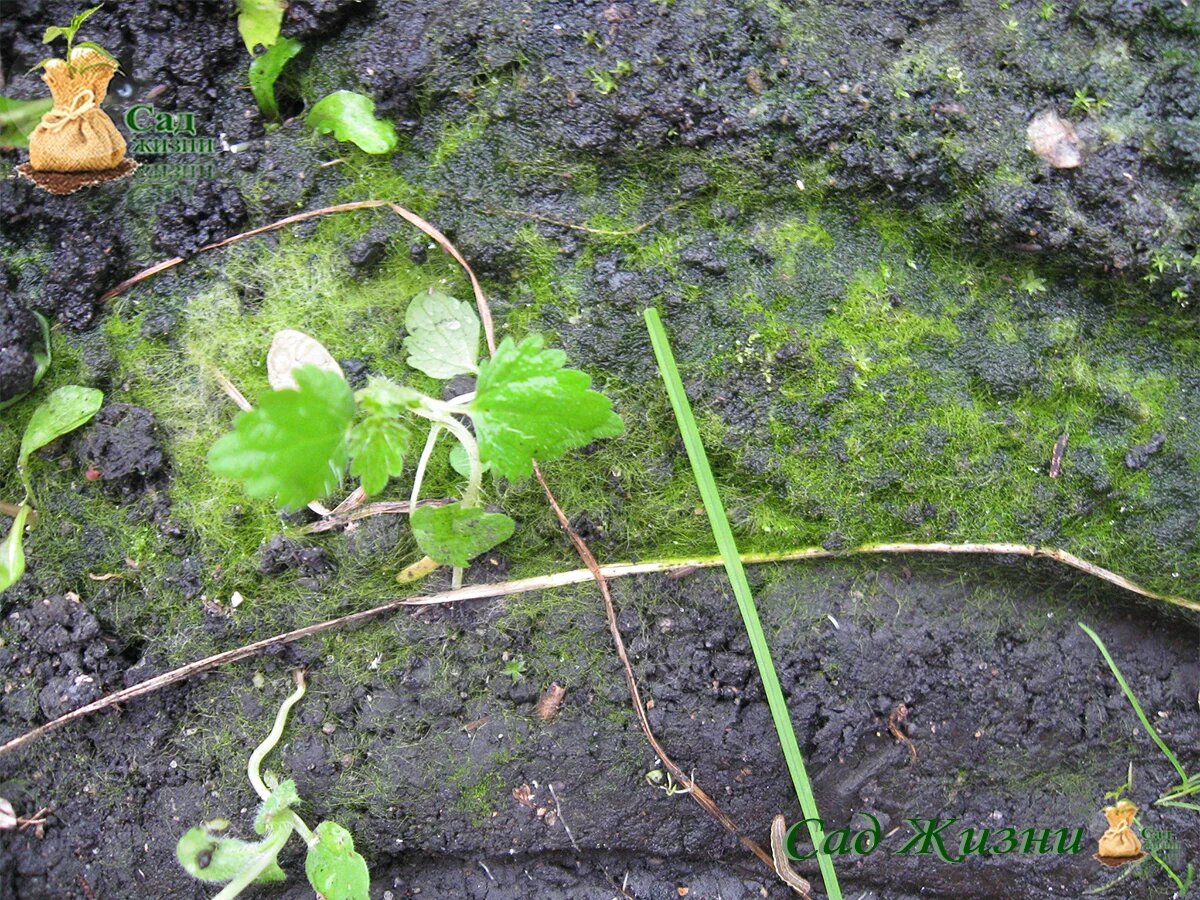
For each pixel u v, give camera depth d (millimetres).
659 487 161
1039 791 168
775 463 161
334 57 167
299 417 128
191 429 161
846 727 162
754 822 163
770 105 159
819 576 164
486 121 163
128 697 156
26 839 158
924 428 161
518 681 159
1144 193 158
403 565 159
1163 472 162
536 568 161
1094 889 169
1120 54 161
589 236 162
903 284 163
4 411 162
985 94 159
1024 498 161
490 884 165
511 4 162
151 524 160
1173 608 165
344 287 165
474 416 138
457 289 164
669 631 160
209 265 165
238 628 158
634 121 160
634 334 161
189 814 157
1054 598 168
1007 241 159
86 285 162
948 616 165
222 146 168
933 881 169
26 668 158
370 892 162
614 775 160
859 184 161
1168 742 168
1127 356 163
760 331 161
